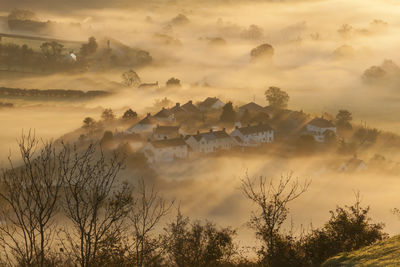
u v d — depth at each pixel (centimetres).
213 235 3116
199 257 2938
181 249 2797
